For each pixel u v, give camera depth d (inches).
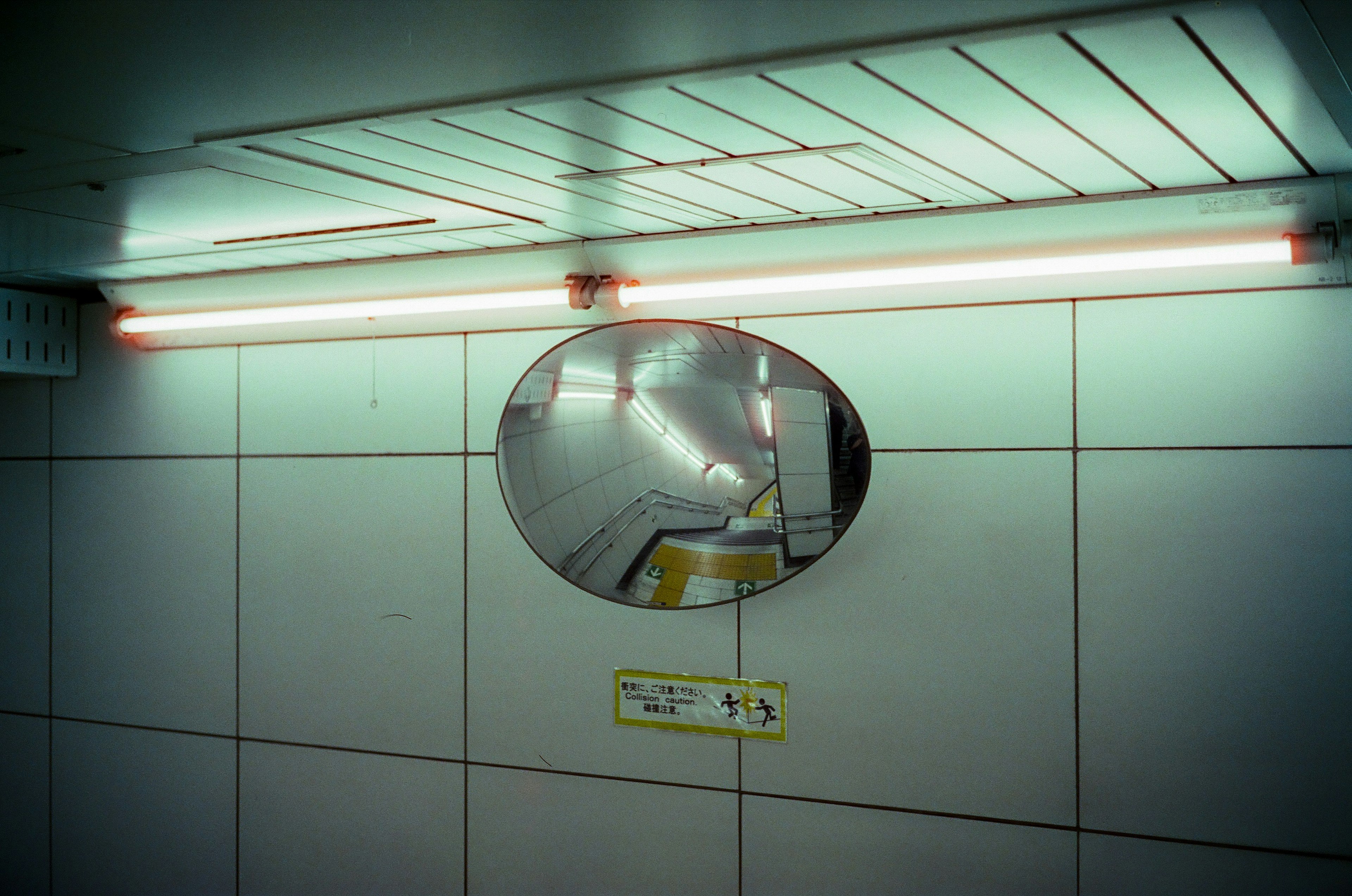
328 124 71.7
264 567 146.7
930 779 113.9
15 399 162.4
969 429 112.5
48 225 106.7
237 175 85.7
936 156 81.0
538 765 131.3
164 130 73.3
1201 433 103.4
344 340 142.5
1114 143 77.3
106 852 155.9
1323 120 71.2
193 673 150.7
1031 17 52.8
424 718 137.3
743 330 121.4
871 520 116.6
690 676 124.0
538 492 122.0
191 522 151.3
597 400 118.4
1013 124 72.3
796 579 119.6
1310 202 89.5
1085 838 107.6
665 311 122.4
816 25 54.1
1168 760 104.5
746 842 121.5
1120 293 105.1
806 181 89.4
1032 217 98.6
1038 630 109.7
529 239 116.0
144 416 154.5
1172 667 104.4
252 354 147.9
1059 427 108.9
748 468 111.6
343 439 142.4
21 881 161.5
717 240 111.2
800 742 119.3
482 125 72.2
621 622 127.3
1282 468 100.3
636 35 55.3
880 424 116.3
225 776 148.5
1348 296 97.8
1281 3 50.8
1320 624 98.9
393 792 138.9
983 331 111.9
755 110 69.0
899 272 107.3
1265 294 100.8
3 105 67.7
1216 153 80.3
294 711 144.5
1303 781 99.3
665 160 82.0
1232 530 102.3
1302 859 99.3
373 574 140.3
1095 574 107.4
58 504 160.4
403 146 77.4
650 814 126.0
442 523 136.6
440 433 136.9
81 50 57.6
